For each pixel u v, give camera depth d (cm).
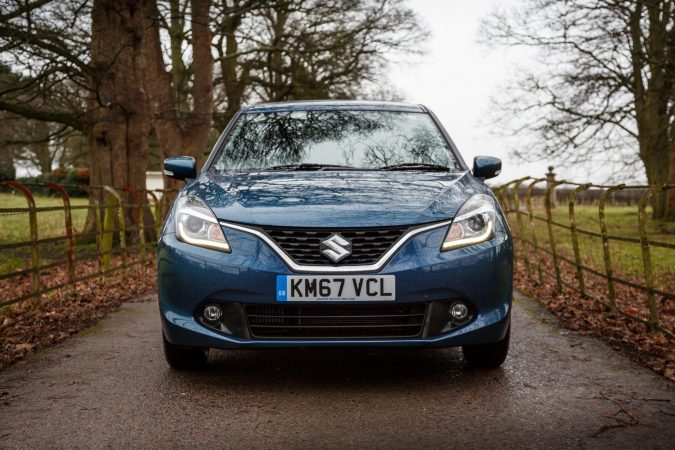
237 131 523
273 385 419
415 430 334
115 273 1036
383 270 388
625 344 527
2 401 392
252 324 399
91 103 1477
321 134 514
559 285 843
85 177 4159
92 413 367
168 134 1961
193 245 406
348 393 401
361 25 2277
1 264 924
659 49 1700
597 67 1877
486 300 403
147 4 1502
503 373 443
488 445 313
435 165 491
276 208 406
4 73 1415
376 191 424
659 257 1325
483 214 416
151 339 568
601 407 368
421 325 396
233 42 2462
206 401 387
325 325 395
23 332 598
